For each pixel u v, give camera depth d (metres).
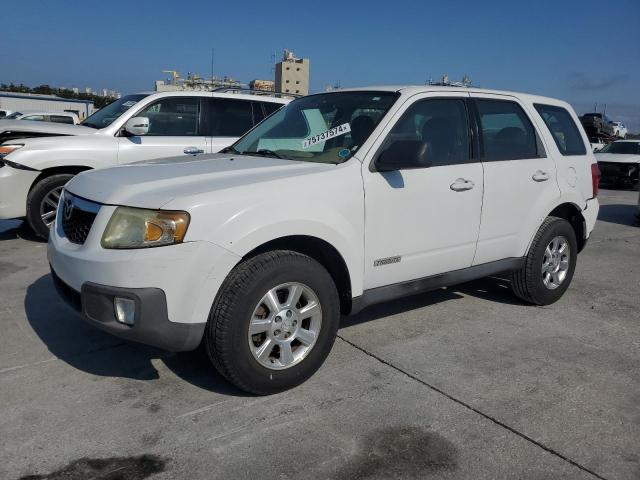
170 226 2.97
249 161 3.89
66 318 4.52
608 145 19.09
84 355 3.89
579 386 3.65
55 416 3.13
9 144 6.82
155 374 3.65
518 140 4.86
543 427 3.15
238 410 3.24
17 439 2.90
